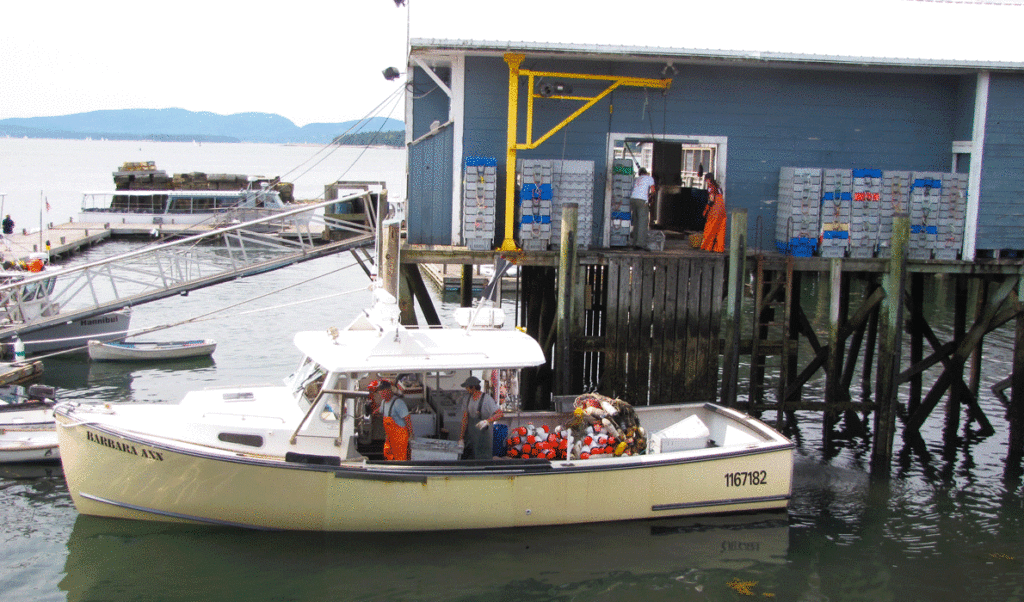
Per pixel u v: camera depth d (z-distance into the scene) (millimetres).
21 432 14648
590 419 11938
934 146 16531
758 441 12422
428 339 11758
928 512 12859
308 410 10867
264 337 25578
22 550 11062
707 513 11859
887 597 10266
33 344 21922
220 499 10820
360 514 10859
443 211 15617
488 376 12109
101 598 9867
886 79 16281
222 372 21422
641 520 11633
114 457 10844
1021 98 15742
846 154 16422
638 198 15570
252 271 22031
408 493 10797
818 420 17797
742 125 16172
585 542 11188
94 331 23031
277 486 10664
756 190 16359
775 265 15094
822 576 10703
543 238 14727
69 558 10727
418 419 11523
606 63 15695
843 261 14992
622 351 14219
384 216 17391
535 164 14578
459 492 10914
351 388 10875
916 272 16406
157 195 50594
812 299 33562
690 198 19469
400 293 14773
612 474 11281
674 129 16062
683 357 14375
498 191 15758
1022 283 15469
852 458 15383
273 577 10266
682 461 11492
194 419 10953
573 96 15547
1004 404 18844
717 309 14367
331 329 11633
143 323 27156
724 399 14500
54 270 22391
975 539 11961
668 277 14211
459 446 11070
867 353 17422
